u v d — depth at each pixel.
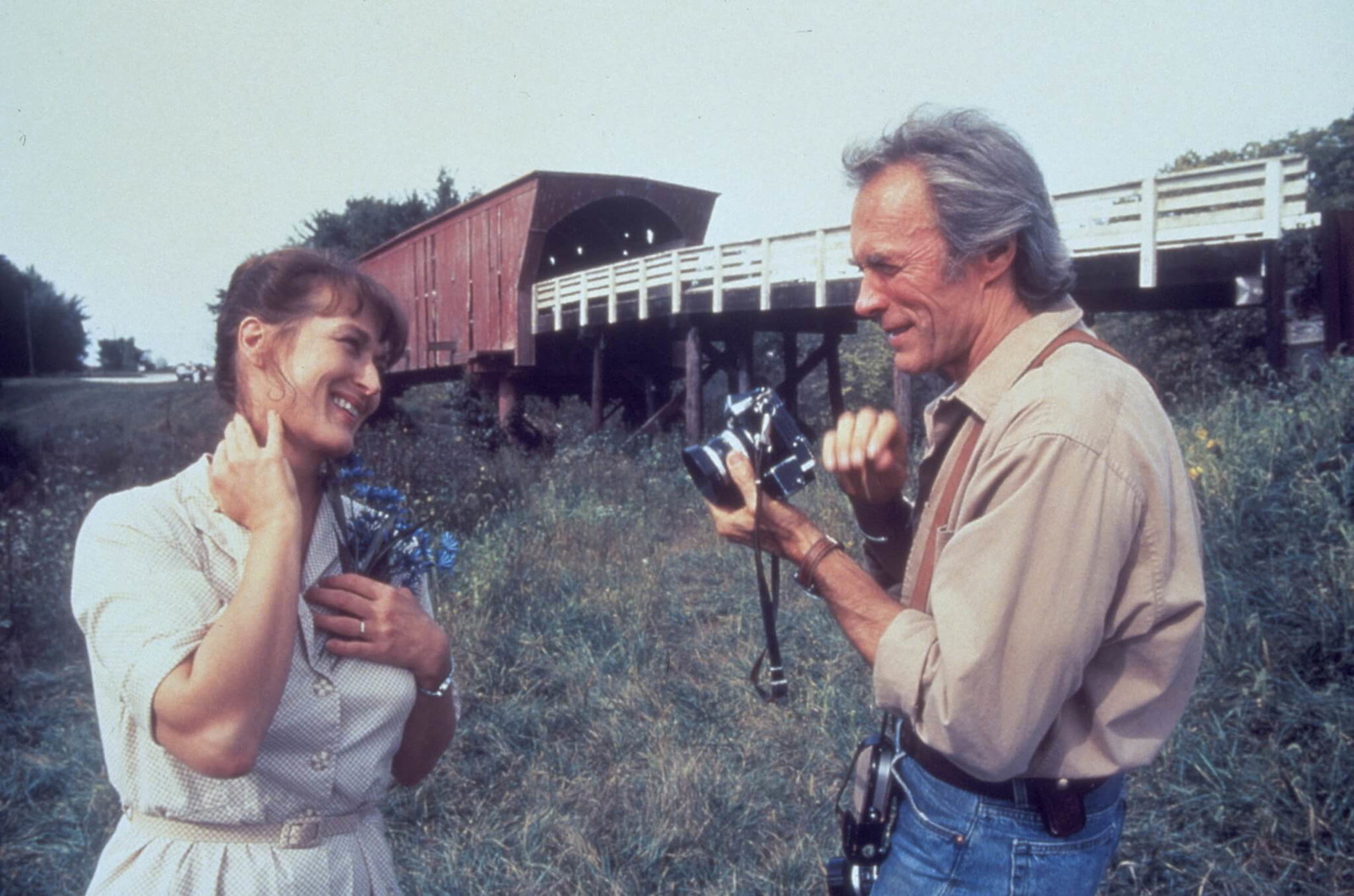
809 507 7.97
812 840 3.71
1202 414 7.71
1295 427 6.24
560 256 22.77
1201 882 3.12
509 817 4.05
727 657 5.69
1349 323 7.58
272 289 1.65
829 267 11.20
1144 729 1.59
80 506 8.13
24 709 5.46
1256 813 3.40
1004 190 1.65
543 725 4.85
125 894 1.51
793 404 15.23
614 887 3.45
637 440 15.05
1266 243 7.50
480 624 5.99
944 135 1.69
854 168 1.80
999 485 1.54
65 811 4.23
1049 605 1.45
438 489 9.57
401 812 4.10
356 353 1.69
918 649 1.58
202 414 19.97
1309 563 4.72
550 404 21.78
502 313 19.09
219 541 1.56
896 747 1.87
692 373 14.01
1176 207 7.84
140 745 1.51
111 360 73.69
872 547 2.12
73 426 26.39
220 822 1.53
